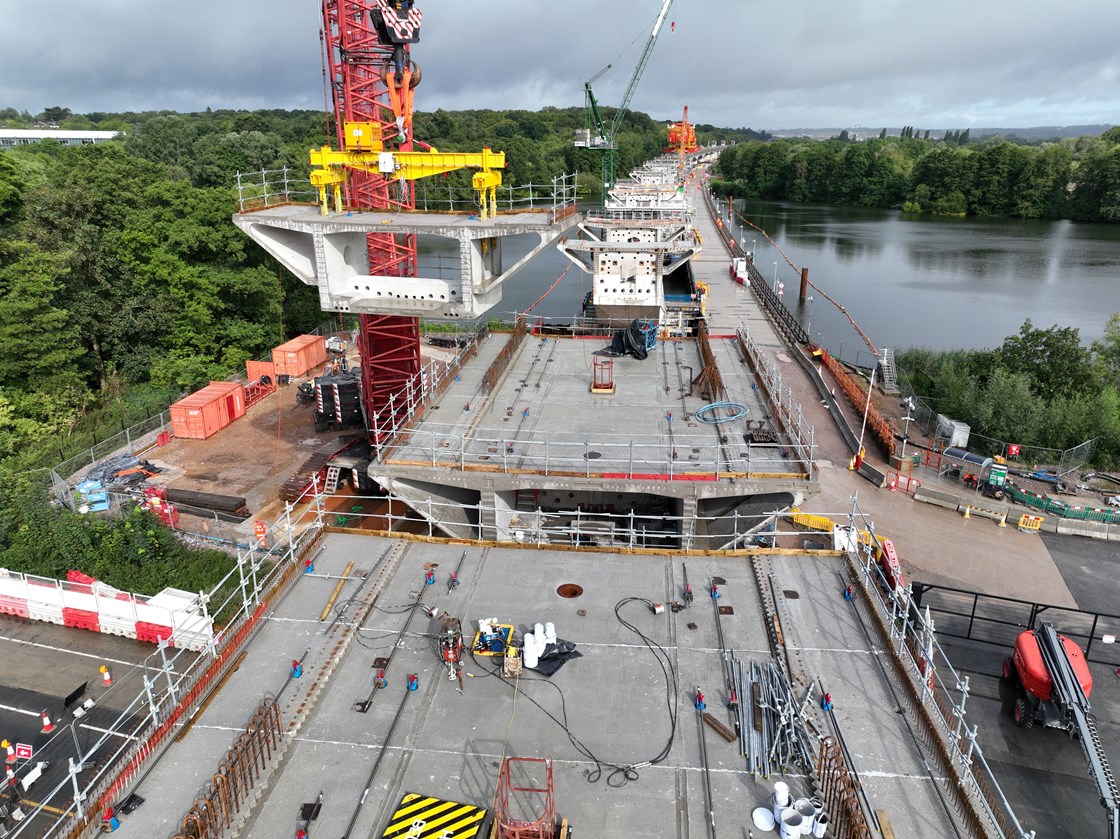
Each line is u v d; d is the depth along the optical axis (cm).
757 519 3256
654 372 4556
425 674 1914
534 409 3906
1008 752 2723
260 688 1842
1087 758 2461
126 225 6475
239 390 5662
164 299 6538
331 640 2022
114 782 1533
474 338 5100
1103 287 12281
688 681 1884
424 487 3275
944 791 1559
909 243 16825
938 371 7281
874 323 10281
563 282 12688
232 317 7044
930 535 4366
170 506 4184
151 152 14275
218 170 11969
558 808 1521
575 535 3322
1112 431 5444
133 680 3045
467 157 3438
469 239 3272
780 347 7738
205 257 6744
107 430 5488
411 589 2256
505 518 3269
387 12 3888
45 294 5656
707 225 16475
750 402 4031
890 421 6088
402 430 3397
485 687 1869
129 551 3834
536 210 3697
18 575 3609
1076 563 4081
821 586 2275
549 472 3120
